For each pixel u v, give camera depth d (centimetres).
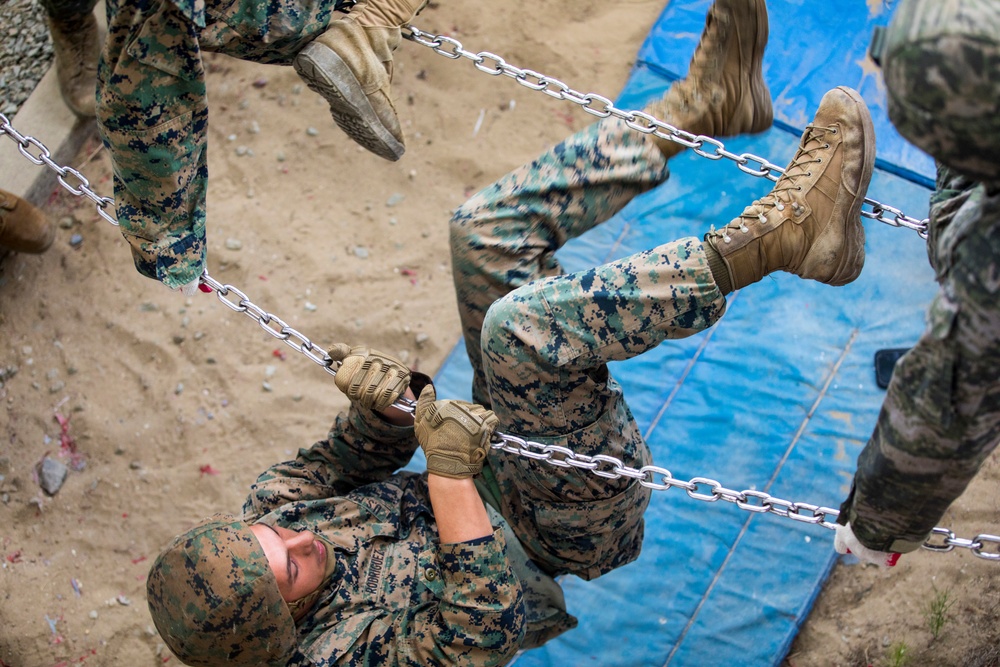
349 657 238
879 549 210
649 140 263
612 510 261
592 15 478
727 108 270
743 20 260
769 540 362
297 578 237
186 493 399
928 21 143
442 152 450
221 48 239
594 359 239
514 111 457
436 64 470
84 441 411
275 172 454
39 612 386
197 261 249
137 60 217
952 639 345
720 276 236
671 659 353
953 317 167
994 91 139
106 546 396
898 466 188
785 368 382
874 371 378
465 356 404
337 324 421
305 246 437
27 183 455
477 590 230
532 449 248
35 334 433
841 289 391
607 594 363
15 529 402
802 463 369
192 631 220
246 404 410
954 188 196
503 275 266
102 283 439
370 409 257
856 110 238
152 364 421
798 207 234
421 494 275
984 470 365
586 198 263
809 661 350
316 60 245
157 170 234
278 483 267
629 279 235
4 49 493
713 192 415
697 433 378
